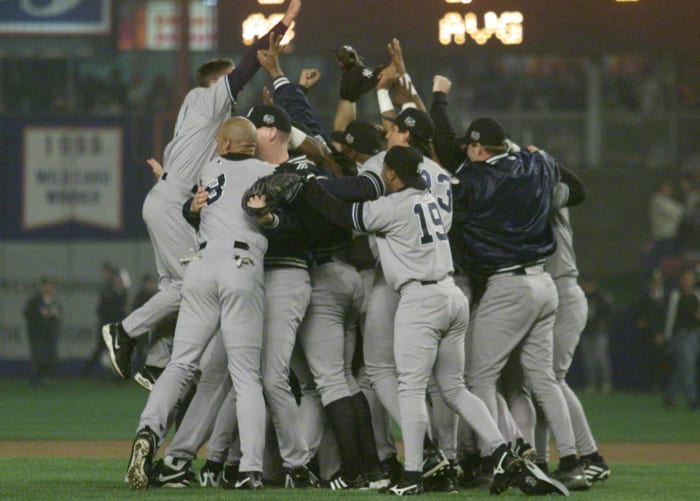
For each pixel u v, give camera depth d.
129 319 29.84
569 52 64.81
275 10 65.69
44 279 83.00
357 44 65.62
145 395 74.06
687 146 87.75
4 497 25.80
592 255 88.50
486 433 26.83
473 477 30.75
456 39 65.06
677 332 67.81
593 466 31.52
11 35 86.94
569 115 87.38
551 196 29.86
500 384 31.16
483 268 29.17
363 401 29.28
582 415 31.55
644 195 87.94
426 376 26.80
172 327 30.38
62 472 33.00
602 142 87.81
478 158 29.52
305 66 81.06
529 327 29.05
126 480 27.12
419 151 27.41
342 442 28.53
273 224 26.95
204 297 27.39
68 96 90.19
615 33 64.62
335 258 28.91
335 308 28.89
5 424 54.31
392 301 28.34
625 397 76.88
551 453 42.47
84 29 87.81
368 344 28.50
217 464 29.27
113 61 90.31
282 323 28.05
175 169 29.97
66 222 88.38
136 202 88.12
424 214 26.88
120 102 90.19
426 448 30.19
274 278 28.12
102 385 83.12
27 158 88.12
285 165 27.97
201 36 88.56
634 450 43.97
